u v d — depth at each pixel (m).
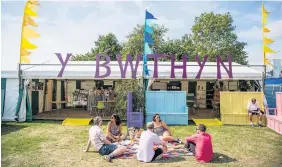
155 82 18.95
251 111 11.45
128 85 12.25
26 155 6.78
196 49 34.47
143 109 11.72
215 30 35.25
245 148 7.63
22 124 11.44
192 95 16.36
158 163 6.11
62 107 18.42
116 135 7.80
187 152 6.91
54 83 17.33
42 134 9.38
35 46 12.53
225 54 33.75
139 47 34.56
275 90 12.52
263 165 6.08
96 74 12.26
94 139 6.77
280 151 7.32
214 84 18.78
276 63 15.73
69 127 10.81
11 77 12.41
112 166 5.91
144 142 6.26
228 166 5.97
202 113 15.51
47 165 6.00
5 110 12.40
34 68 13.18
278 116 10.86
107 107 13.98
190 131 10.16
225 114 11.78
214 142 8.35
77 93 18.30
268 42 12.80
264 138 8.96
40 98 15.34
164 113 11.72
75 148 7.49
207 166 5.95
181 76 12.65
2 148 7.46
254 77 12.44
